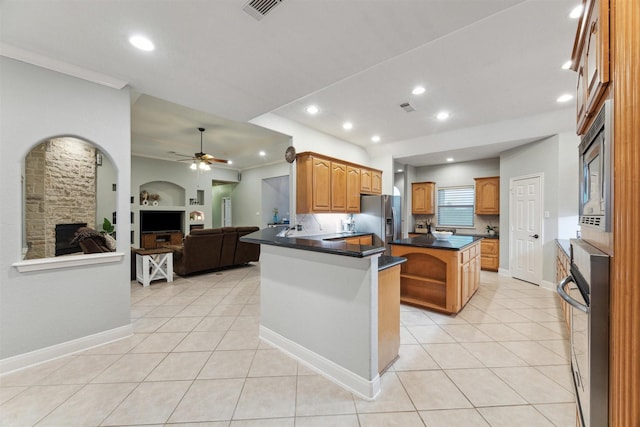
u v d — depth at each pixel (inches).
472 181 250.8
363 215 219.5
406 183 274.5
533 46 94.4
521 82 121.0
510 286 176.4
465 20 69.9
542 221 174.7
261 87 107.1
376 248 72.2
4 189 80.4
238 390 72.8
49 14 66.5
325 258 80.6
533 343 99.8
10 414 63.6
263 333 102.0
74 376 78.5
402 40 78.3
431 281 133.0
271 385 75.1
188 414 63.8
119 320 102.0
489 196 230.2
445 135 199.8
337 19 69.2
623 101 30.2
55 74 89.0
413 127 186.9
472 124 180.7
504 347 96.9
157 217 314.8
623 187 30.3
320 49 82.5
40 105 86.1
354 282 73.4
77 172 164.4
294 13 66.9
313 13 66.9
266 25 71.4
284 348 93.3
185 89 108.7
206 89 108.9
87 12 66.1
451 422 62.1
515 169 195.0
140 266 180.2
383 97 137.8
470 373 81.2
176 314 127.0
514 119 170.2
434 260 135.5
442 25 71.8
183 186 324.2
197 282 184.4
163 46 80.6
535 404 68.0
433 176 274.7
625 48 30.0
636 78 29.4
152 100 152.6
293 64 90.7
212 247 203.8
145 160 296.4
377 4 64.0
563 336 105.4
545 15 79.2
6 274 80.4
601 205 36.0
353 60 88.5
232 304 140.8
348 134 203.3
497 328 112.9
